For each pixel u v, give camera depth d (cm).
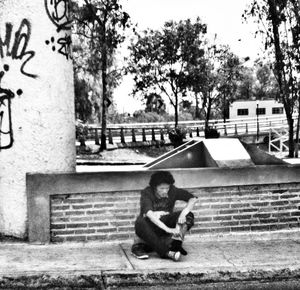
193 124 4444
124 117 5678
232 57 3972
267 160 687
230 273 499
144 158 2795
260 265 516
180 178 615
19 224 607
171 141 3206
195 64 3625
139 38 3466
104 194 604
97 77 3325
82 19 2584
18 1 602
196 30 3578
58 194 592
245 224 641
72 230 599
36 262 525
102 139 2741
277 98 2498
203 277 495
